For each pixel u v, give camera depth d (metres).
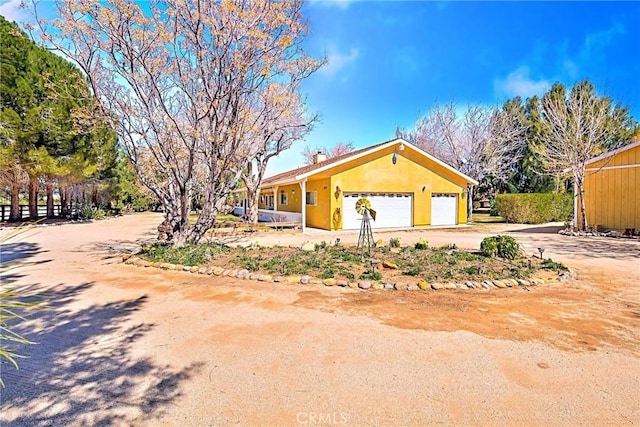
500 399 2.83
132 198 35.91
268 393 2.93
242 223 17.67
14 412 2.69
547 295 5.70
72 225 20.94
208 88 8.98
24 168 17.86
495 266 7.32
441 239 13.20
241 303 5.39
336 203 16.33
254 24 8.74
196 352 3.71
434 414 2.64
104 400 2.84
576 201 15.51
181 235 10.10
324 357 3.57
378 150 16.73
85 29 8.53
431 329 4.29
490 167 22.80
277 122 11.95
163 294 5.95
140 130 9.57
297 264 7.57
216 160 9.73
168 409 2.72
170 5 8.55
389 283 6.23
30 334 4.23
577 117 15.23
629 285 6.33
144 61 8.78
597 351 3.67
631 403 2.76
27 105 17.22
